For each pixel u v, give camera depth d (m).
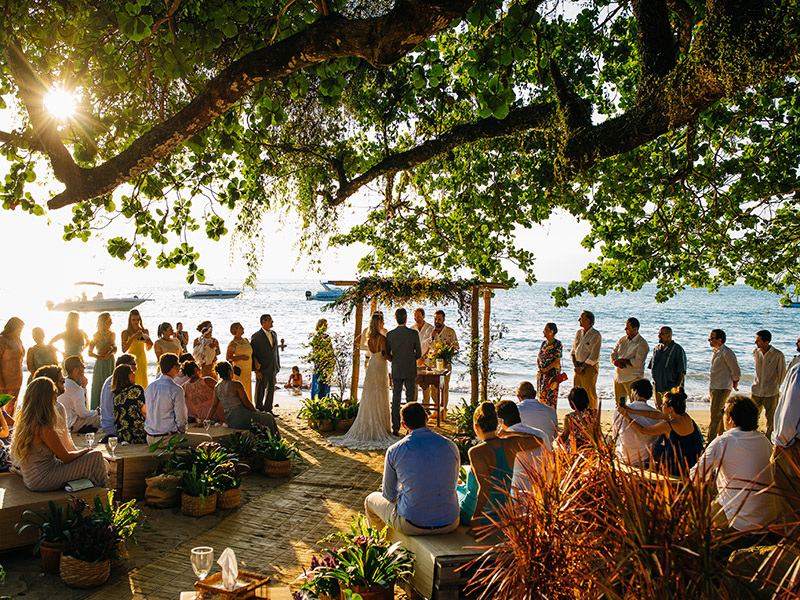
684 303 99.00
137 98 5.22
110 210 5.08
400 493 4.72
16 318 8.91
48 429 5.12
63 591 4.39
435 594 4.12
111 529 4.65
